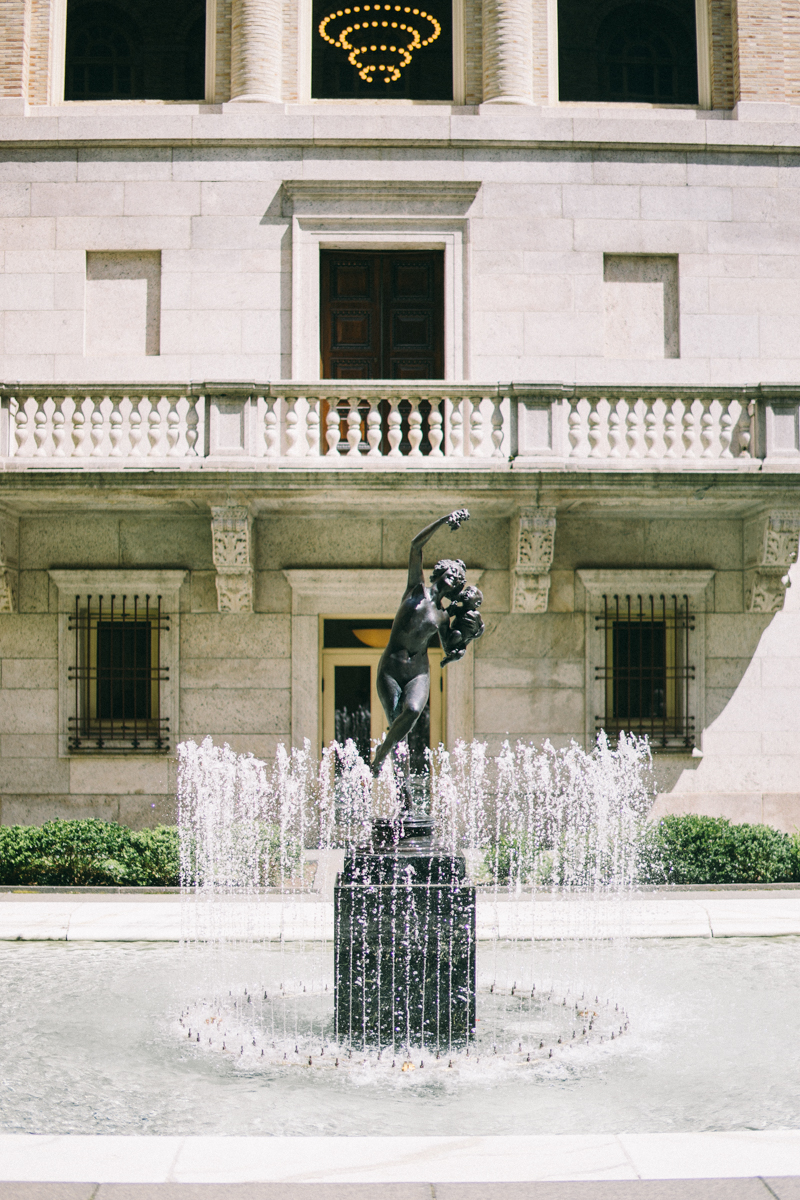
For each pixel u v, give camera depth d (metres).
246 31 17.97
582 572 17.16
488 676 17.19
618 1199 5.02
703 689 17.38
